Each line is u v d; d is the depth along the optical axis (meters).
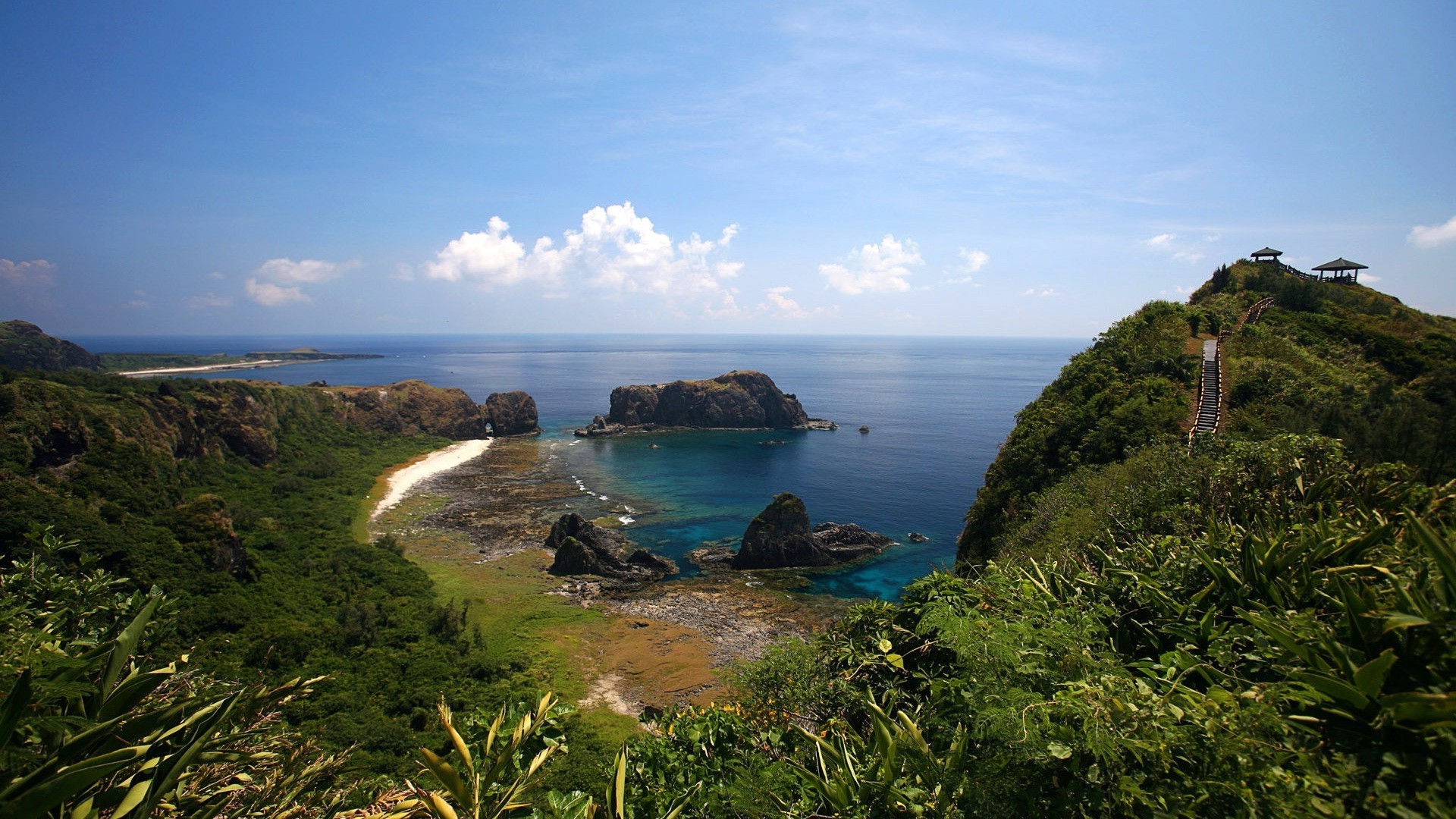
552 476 90.88
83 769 3.53
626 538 63.31
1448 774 4.16
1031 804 4.95
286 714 27.72
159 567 37.56
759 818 6.01
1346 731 4.75
